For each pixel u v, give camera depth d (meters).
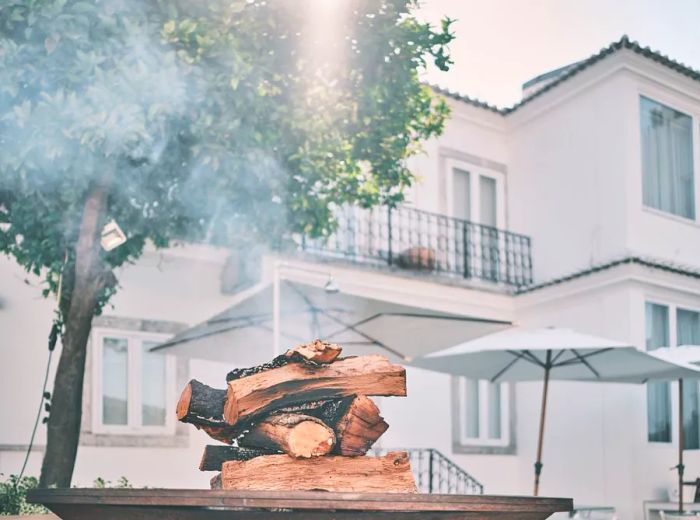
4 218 7.02
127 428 9.58
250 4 6.58
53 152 5.87
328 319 7.71
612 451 11.18
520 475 12.43
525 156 13.07
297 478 2.42
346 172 8.07
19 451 8.79
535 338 7.81
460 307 12.21
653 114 12.00
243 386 2.45
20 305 8.95
